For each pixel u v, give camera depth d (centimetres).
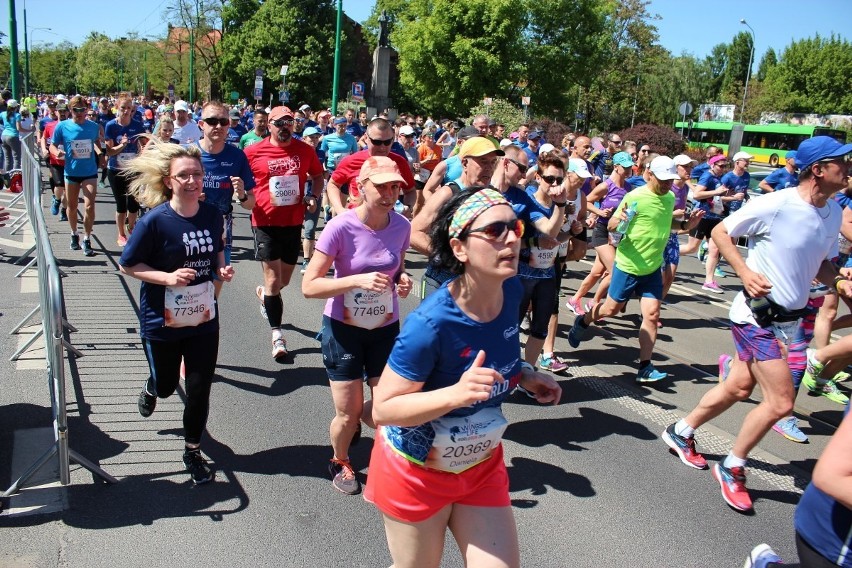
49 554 310
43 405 456
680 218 611
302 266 934
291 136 584
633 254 562
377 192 354
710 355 677
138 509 349
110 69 7912
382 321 368
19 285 731
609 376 599
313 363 571
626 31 4988
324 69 5388
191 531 334
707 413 428
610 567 329
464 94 3988
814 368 557
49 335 440
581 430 484
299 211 585
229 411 471
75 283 747
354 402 369
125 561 309
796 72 6338
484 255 213
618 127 5506
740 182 1109
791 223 372
